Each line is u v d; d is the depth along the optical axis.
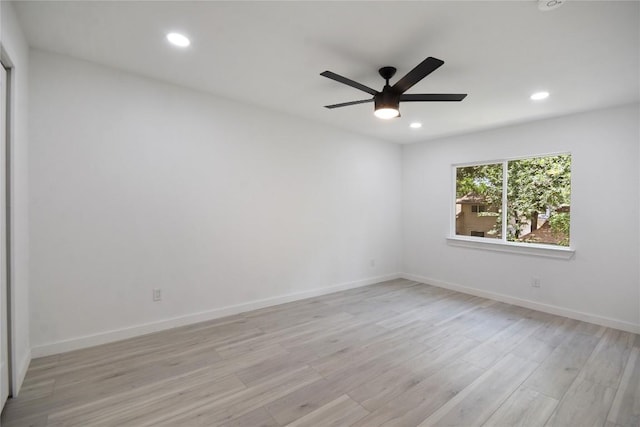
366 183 4.81
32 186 2.35
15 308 1.93
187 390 2.05
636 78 2.58
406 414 1.83
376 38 2.08
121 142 2.72
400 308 3.75
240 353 2.56
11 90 1.87
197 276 3.19
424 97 2.41
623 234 3.17
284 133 3.82
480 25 1.90
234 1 1.73
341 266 4.52
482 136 4.32
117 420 1.76
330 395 2.01
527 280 3.84
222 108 3.30
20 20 1.96
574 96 2.98
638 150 3.08
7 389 1.89
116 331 2.74
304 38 2.11
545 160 3.83
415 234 5.17
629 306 3.12
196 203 3.16
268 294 3.74
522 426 1.75
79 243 2.55
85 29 2.06
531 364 2.43
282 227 3.85
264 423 1.75
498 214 4.28
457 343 2.80
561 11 1.74
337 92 3.11
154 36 2.14
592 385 2.15
